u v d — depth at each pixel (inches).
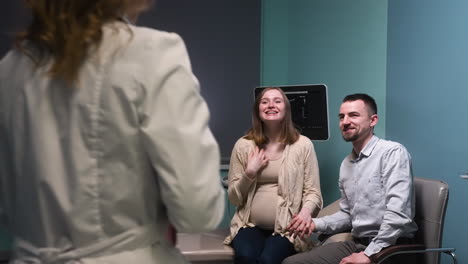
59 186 33.9
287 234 110.7
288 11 169.6
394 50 134.1
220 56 168.2
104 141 33.5
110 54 33.5
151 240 36.0
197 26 166.4
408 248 94.9
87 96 33.4
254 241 109.9
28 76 35.0
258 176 116.6
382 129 138.9
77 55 32.7
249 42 169.5
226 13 168.2
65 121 34.0
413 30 127.3
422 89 124.3
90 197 33.8
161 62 34.0
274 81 170.9
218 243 116.4
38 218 34.9
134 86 33.2
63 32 32.7
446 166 116.8
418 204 102.4
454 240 115.3
